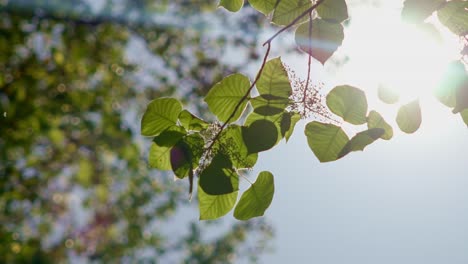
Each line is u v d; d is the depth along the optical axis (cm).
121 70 943
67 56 869
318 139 167
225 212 172
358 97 163
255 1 189
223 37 978
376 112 164
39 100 806
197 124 170
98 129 871
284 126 163
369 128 165
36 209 848
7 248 755
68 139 859
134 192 993
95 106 872
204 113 945
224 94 165
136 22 980
